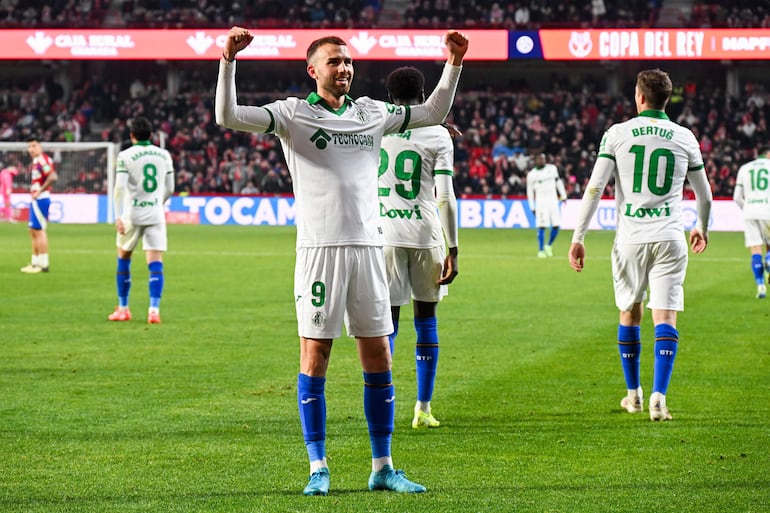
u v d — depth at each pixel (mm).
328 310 8711
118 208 19578
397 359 15852
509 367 14992
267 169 61031
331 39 8711
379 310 8812
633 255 11758
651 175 11633
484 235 48750
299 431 10914
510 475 9172
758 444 10297
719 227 54219
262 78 69688
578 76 68875
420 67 68562
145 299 23453
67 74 70312
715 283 27281
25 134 64750
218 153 64188
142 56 61375
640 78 11820
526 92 66875
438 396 12945
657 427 11117
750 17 62000
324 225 8695
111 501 8312
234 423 11289
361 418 11602
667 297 11641
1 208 56438
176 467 9430
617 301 12039
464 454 9984
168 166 19828
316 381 8805
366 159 8828
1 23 63969
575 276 29219
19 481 8930
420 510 8055
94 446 10219
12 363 15188
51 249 38125
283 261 33844
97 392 13031
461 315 20891
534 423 11367
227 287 26141
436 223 11586
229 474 9188
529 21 64312
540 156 36281
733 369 14750
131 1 67750
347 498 8430
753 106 62719
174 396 12805
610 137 11812
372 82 68688
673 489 8648
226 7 66375
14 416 11602
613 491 8594
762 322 19703
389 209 11492
